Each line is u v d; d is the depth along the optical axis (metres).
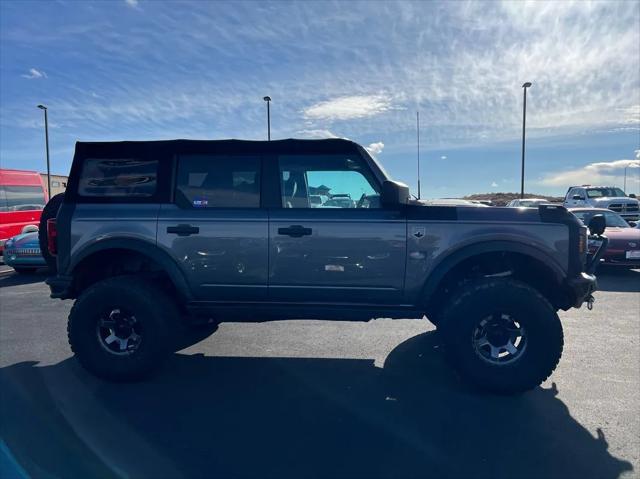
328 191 4.54
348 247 4.34
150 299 4.44
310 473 3.03
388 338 6.02
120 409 3.98
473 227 4.26
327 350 5.55
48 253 4.93
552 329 4.06
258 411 3.95
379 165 4.52
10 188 13.80
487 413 3.88
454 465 3.12
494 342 4.23
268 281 4.45
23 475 3.01
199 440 3.46
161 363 4.52
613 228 11.20
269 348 5.64
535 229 4.23
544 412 3.88
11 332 6.27
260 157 4.58
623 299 8.13
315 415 3.87
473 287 4.20
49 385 4.50
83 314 4.47
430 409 3.96
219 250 4.45
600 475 3.00
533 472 3.04
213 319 4.80
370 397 4.22
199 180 4.60
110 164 4.65
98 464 3.13
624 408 3.94
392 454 3.26
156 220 4.50
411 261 4.31
